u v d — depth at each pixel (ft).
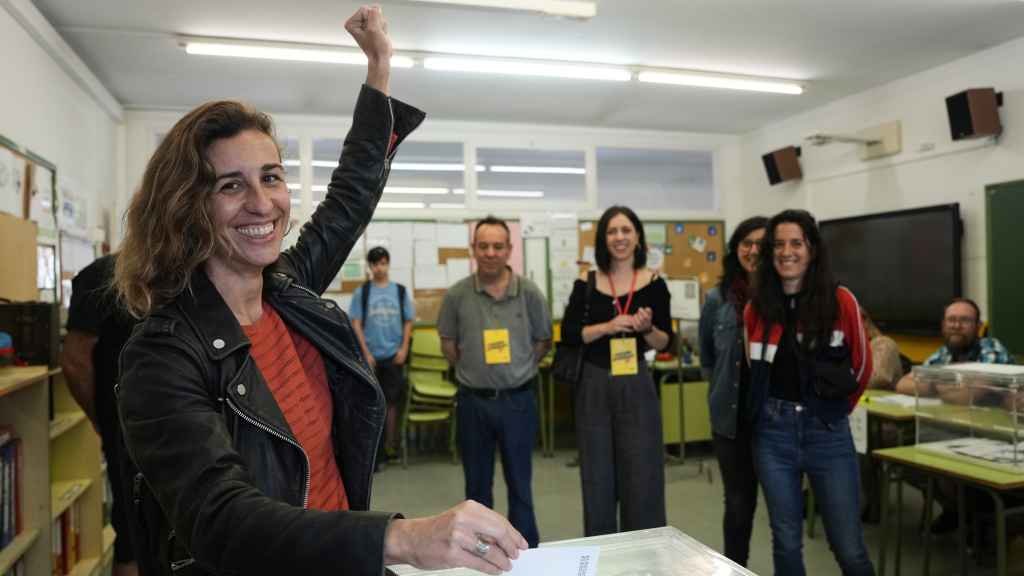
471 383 8.83
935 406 8.50
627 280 8.11
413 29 12.34
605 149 20.68
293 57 12.94
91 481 8.55
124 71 14.05
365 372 3.16
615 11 11.75
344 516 2.03
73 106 12.84
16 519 6.57
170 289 2.62
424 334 17.61
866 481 11.12
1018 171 13.28
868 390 11.72
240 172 2.67
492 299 9.01
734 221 21.36
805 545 10.10
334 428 3.22
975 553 9.15
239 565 2.01
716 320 7.83
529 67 14.25
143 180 2.71
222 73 14.34
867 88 16.49
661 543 3.40
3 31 9.48
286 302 3.16
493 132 19.35
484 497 8.90
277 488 2.68
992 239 13.60
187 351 2.48
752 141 20.85
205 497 2.10
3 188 9.11
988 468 7.47
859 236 16.63
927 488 8.45
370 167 4.00
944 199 14.79
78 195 13.00
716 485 13.39
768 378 6.71
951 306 11.00
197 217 2.60
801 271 6.55
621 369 7.66
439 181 19.40
